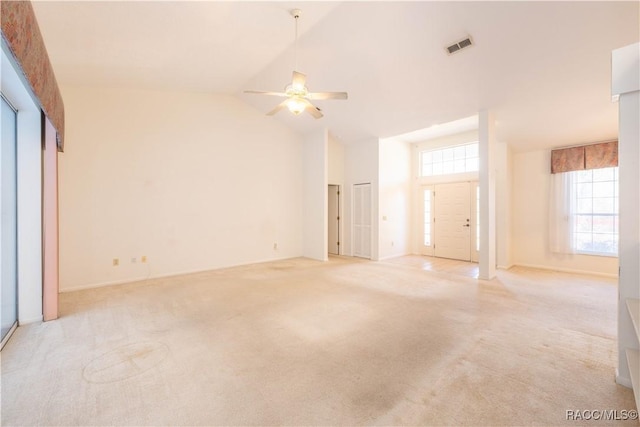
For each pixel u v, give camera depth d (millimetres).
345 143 7363
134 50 3555
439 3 2924
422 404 1751
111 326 2908
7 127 2805
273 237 6500
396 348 2439
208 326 2904
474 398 1802
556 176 5613
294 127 6703
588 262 5305
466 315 3174
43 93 2354
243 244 6016
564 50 3127
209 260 5547
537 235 5895
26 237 2980
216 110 5613
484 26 3064
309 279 4801
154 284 4500
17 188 2947
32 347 2467
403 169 7336
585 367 2133
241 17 3143
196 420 1626
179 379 2008
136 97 4773
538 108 4355
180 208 5211
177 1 2771
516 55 3330
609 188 5145
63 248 4184
